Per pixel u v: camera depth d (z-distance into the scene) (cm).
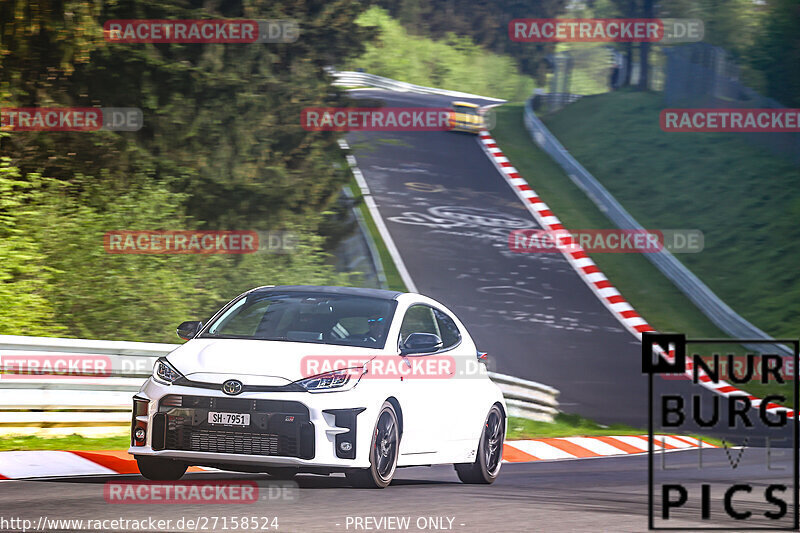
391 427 2933
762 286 11450
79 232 5600
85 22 5966
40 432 3969
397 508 2494
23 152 6134
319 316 3125
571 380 7994
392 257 11219
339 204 8244
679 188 14412
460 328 3531
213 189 7000
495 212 13675
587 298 10681
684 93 17162
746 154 14775
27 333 4906
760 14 15838
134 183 6512
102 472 3291
